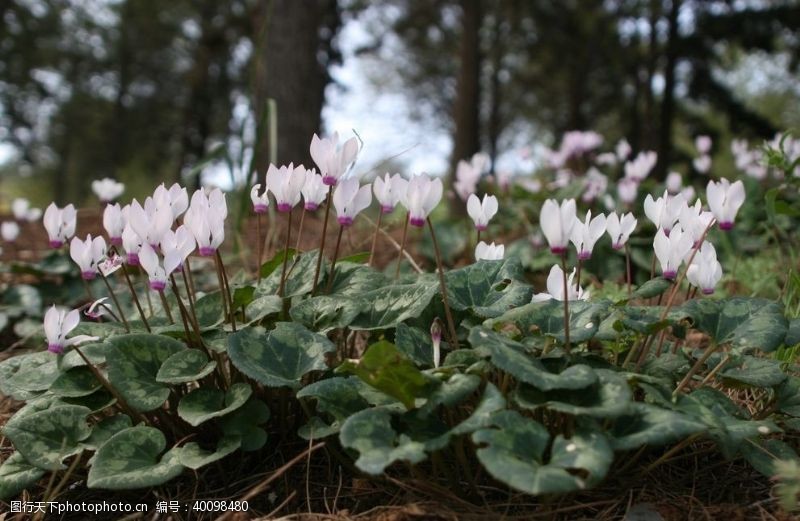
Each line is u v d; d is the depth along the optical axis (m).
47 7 5.46
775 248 0.88
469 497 0.42
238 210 0.87
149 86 6.16
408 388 0.38
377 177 0.52
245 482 0.46
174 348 0.46
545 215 0.39
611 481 0.43
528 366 0.38
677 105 3.52
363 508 0.42
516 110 4.86
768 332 0.42
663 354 0.46
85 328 0.49
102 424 0.45
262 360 0.43
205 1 4.77
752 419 0.45
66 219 0.51
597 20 3.67
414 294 0.47
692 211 0.45
